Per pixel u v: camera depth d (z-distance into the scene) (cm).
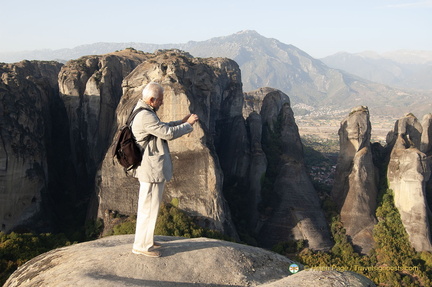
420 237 6762
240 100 9831
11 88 6506
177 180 6303
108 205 6359
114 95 8262
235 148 8844
